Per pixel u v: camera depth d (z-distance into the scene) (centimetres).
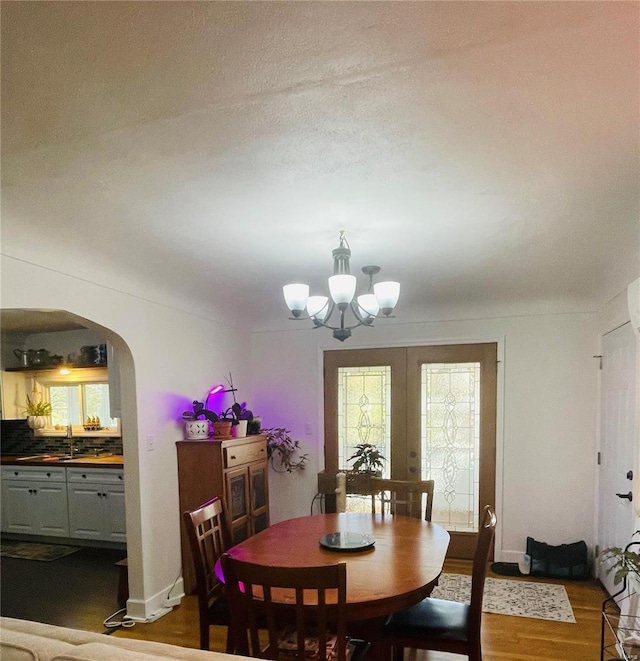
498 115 140
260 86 126
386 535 255
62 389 542
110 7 99
